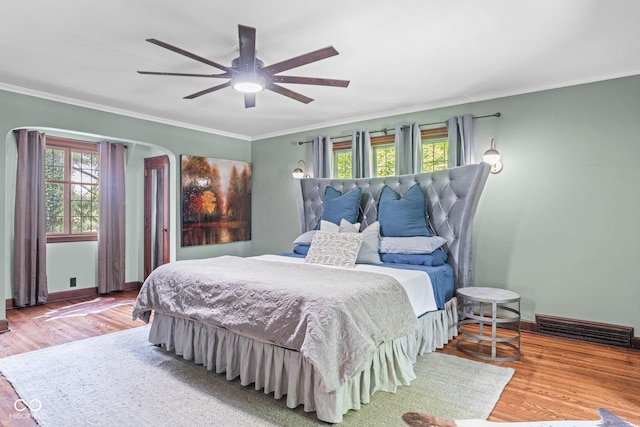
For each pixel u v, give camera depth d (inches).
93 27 97.5
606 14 91.8
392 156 184.9
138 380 102.3
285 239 226.4
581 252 136.9
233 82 101.9
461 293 128.5
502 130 152.1
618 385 99.5
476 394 94.2
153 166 224.4
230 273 112.0
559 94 140.5
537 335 142.1
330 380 77.9
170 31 99.7
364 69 127.4
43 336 139.9
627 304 129.0
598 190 133.8
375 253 146.9
